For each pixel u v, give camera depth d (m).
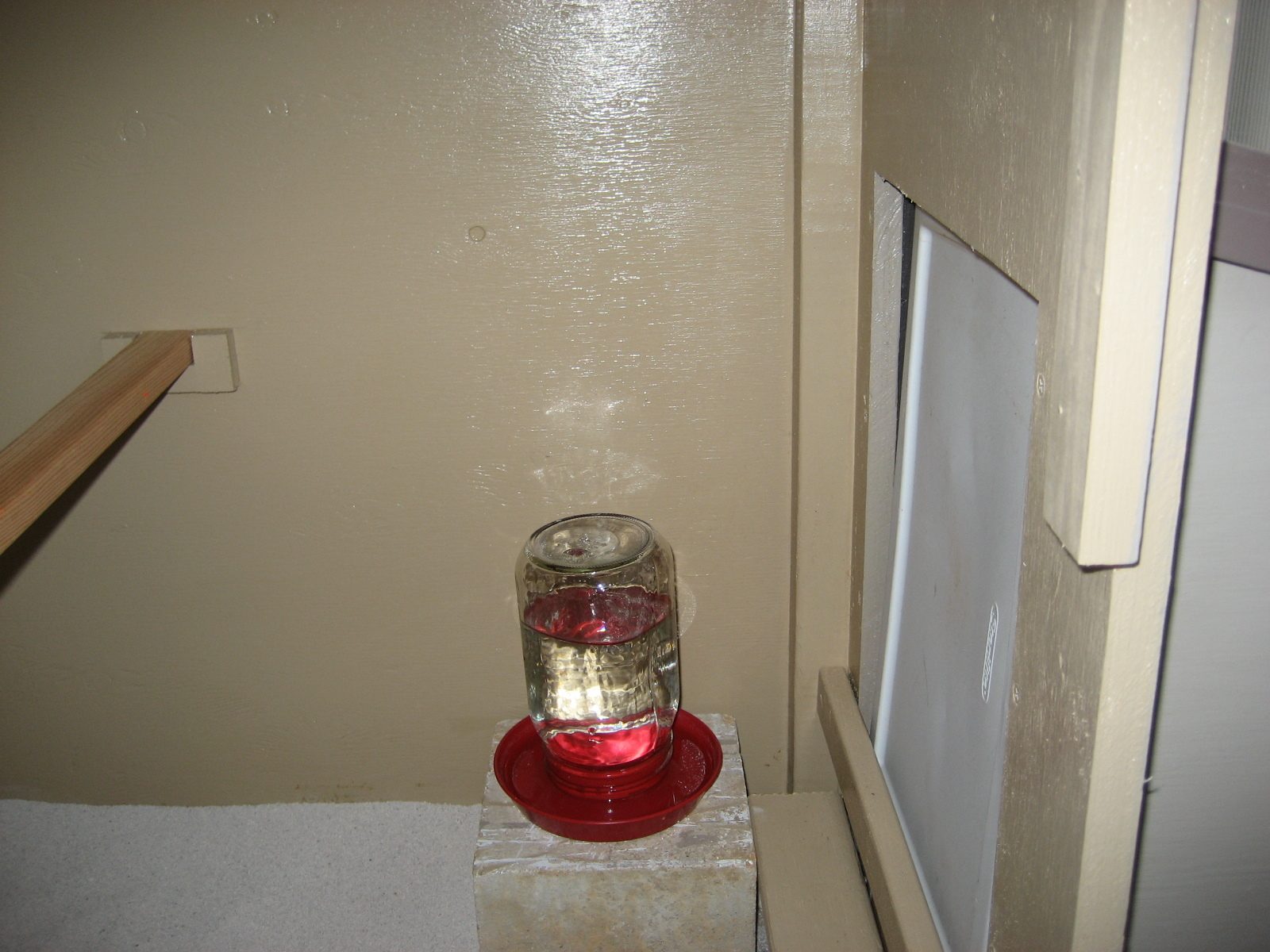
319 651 1.19
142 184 0.99
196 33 0.94
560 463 1.10
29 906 1.13
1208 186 0.38
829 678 1.13
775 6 0.93
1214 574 0.61
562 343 1.05
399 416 1.08
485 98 0.96
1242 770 0.66
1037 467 0.52
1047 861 0.55
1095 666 0.46
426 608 1.16
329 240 1.01
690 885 0.91
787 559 1.14
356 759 1.25
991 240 0.55
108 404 0.89
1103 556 0.43
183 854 1.20
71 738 1.23
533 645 0.99
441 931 1.10
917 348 0.91
